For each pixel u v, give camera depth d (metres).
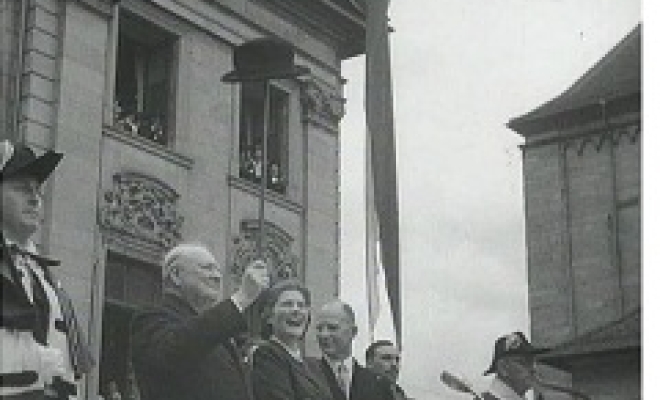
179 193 6.70
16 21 6.32
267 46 5.78
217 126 7.06
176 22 7.07
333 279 7.13
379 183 7.56
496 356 7.36
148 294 6.24
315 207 7.27
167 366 4.01
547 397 7.43
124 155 6.54
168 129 6.89
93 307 5.90
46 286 3.46
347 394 5.55
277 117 7.32
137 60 6.99
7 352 3.19
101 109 6.53
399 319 7.32
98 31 6.64
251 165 7.14
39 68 6.30
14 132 6.09
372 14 7.83
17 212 3.54
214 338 4.02
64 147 6.22
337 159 7.49
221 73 7.23
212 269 4.30
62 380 3.33
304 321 5.18
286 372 5.01
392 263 7.46
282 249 6.96
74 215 6.07
